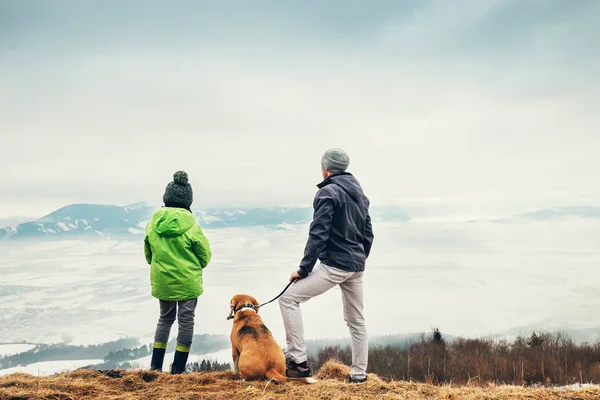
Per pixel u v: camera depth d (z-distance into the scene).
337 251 4.88
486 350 25.92
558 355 22.86
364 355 5.15
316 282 4.89
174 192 5.99
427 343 28.47
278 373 4.90
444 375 21.72
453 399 4.40
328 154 5.12
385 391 4.61
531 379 20.69
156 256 5.73
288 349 5.08
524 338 28.02
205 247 5.91
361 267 4.95
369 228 5.17
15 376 5.26
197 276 5.87
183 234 5.75
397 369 22.97
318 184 5.14
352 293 5.09
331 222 4.86
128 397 4.54
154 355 5.82
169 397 4.51
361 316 5.16
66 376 5.26
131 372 5.43
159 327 5.87
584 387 4.83
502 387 4.93
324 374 5.80
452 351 26.05
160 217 5.79
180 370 5.78
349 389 4.62
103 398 4.52
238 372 5.36
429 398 4.44
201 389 4.80
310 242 4.77
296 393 4.46
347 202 4.89
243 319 5.38
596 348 23.86
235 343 5.28
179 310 5.87
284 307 5.02
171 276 5.70
